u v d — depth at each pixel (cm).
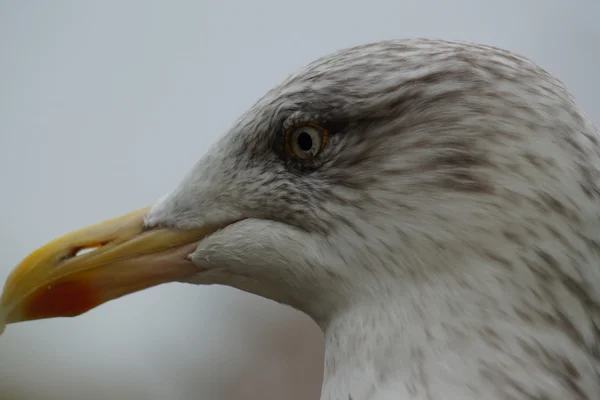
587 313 146
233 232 150
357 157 148
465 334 146
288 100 148
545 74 147
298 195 149
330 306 149
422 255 147
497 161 146
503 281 146
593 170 146
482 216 146
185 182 151
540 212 146
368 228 147
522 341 146
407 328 147
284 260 149
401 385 146
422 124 147
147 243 151
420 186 147
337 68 148
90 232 152
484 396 145
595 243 146
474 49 148
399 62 148
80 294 151
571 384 146
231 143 150
